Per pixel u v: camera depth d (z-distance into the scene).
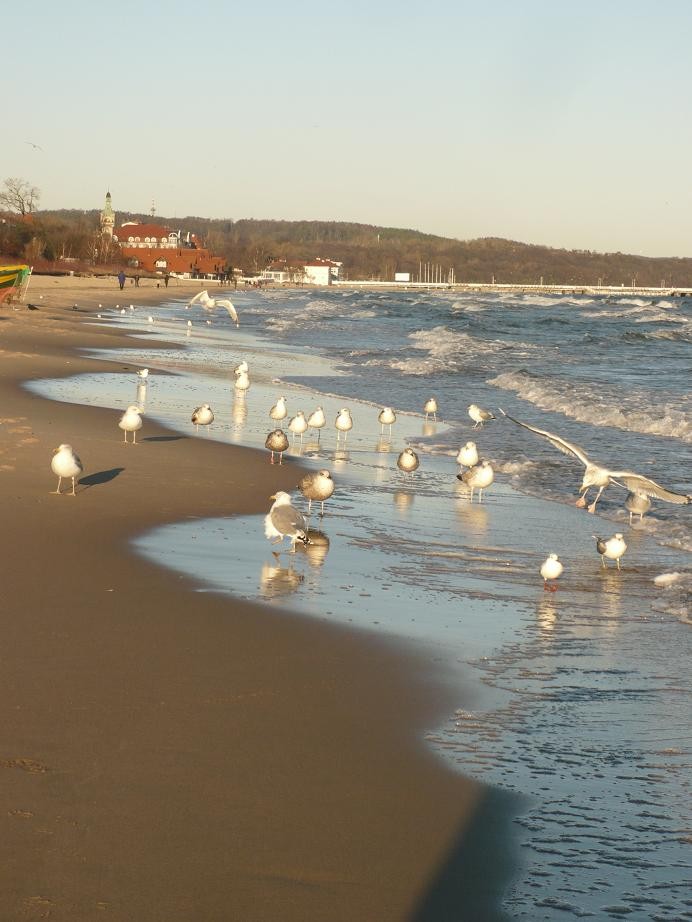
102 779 6.73
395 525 15.56
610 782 7.22
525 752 7.68
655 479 19.98
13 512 14.20
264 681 8.77
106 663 8.88
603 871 6.05
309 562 12.97
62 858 5.79
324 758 7.34
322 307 106.81
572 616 11.38
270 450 21.27
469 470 17.92
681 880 5.98
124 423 20.61
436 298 161.50
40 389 27.81
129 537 13.38
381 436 25.00
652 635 10.74
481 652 9.97
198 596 11.08
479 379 38.91
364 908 5.56
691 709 8.67
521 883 5.89
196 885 5.64
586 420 28.38
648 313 104.56
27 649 9.07
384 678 9.07
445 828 6.45
